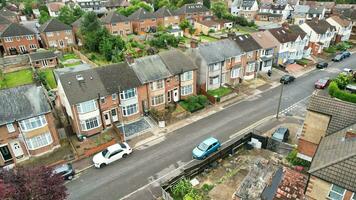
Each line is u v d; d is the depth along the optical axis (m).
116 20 91.69
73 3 126.88
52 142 33.22
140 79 38.41
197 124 37.97
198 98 42.53
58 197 20.05
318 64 58.62
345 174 18.08
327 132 24.84
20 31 74.44
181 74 42.19
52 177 20.89
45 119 31.80
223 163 29.39
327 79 49.66
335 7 111.06
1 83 56.69
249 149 31.73
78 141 35.12
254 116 39.41
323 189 19.00
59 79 34.53
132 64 39.47
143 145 33.72
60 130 35.34
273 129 35.75
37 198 18.72
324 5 112.44
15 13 110.81
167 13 101.44
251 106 42.47
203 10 110.38
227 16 108.25
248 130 35.88
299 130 35.19
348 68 58.28
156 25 99.25
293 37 60.25
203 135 35.22
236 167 28.70
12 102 30.55
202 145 31.23
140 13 96.44
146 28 97.56
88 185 27.50
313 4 118.56
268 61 55.41
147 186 27.02
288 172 23.14
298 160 28.58
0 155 30.41
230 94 45.06
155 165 29.95
